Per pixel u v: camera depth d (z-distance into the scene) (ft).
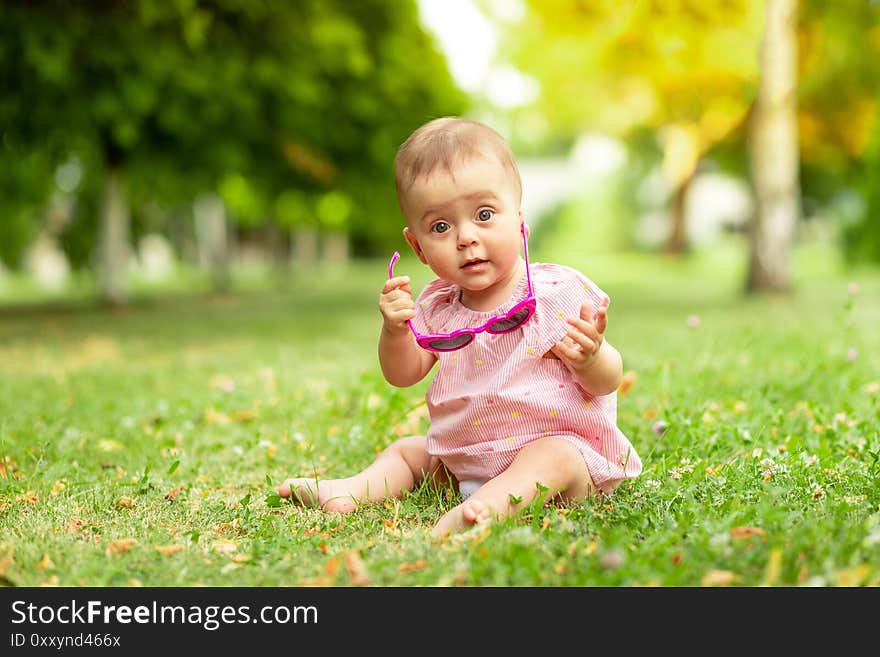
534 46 59.88
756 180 47.96
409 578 6.89
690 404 13.41
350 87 51.01
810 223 128.47
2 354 26.16
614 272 90.84
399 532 8.11
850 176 69.77
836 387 14.98
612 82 64.75
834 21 55.88
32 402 16.66
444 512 8.86
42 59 34.32
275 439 12.99
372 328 33.88
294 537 8.04
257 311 45.83
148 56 36.81
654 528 7.75
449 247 8.62
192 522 8.74
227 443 12.80
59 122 38.32
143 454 12.12
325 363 22.13
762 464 9.86
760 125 47.47
